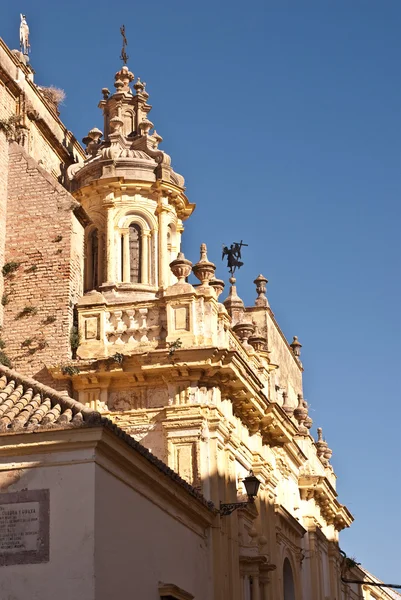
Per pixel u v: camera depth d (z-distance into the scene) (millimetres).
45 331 28531
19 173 30250
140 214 34094
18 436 19375
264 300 42688
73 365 27922
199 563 25562
